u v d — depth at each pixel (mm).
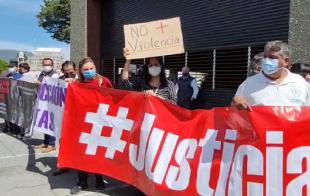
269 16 8656
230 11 9828
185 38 11500
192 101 10984
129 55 5680
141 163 4918
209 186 4148
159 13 12625
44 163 7445
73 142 5695
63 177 6559
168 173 4535
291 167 3633
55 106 6750
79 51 16797
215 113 4188
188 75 10492
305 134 3584
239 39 9570
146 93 4898
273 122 3695
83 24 16469
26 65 10336
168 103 4633
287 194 3646
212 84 10562
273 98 3791
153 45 5555
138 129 5008
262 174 3752
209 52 10648
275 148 3689
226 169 4035
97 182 5914
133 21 14016
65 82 6496
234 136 3994
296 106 3639
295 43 7625
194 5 11086
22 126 9648
